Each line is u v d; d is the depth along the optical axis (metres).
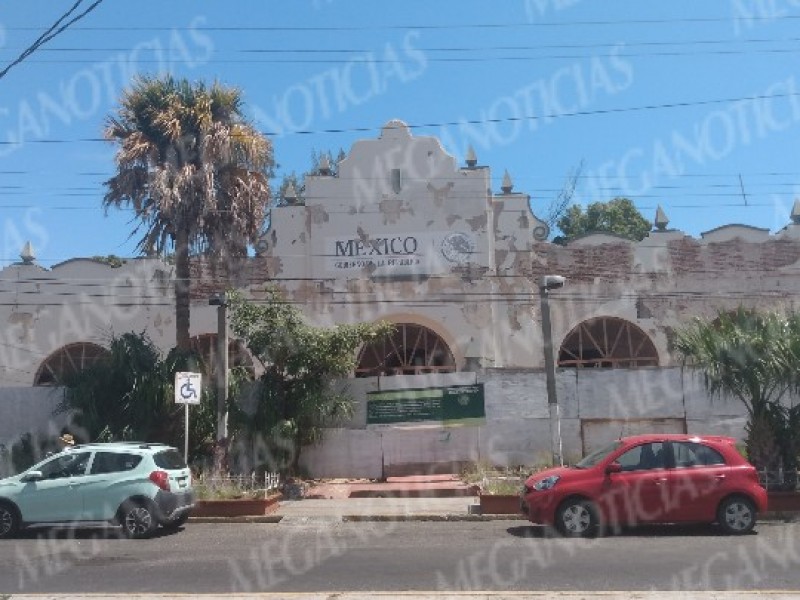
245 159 24.05
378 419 22.73
